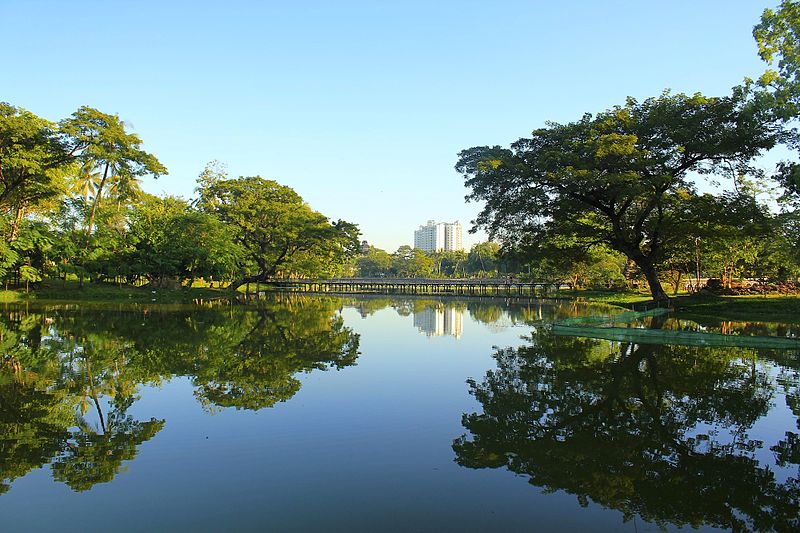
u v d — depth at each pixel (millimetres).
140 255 46594
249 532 5688
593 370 14227
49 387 12273
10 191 38500
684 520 6043
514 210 28750
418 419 9898
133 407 10695
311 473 7332
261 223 57531
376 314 34469
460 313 35531
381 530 5754
